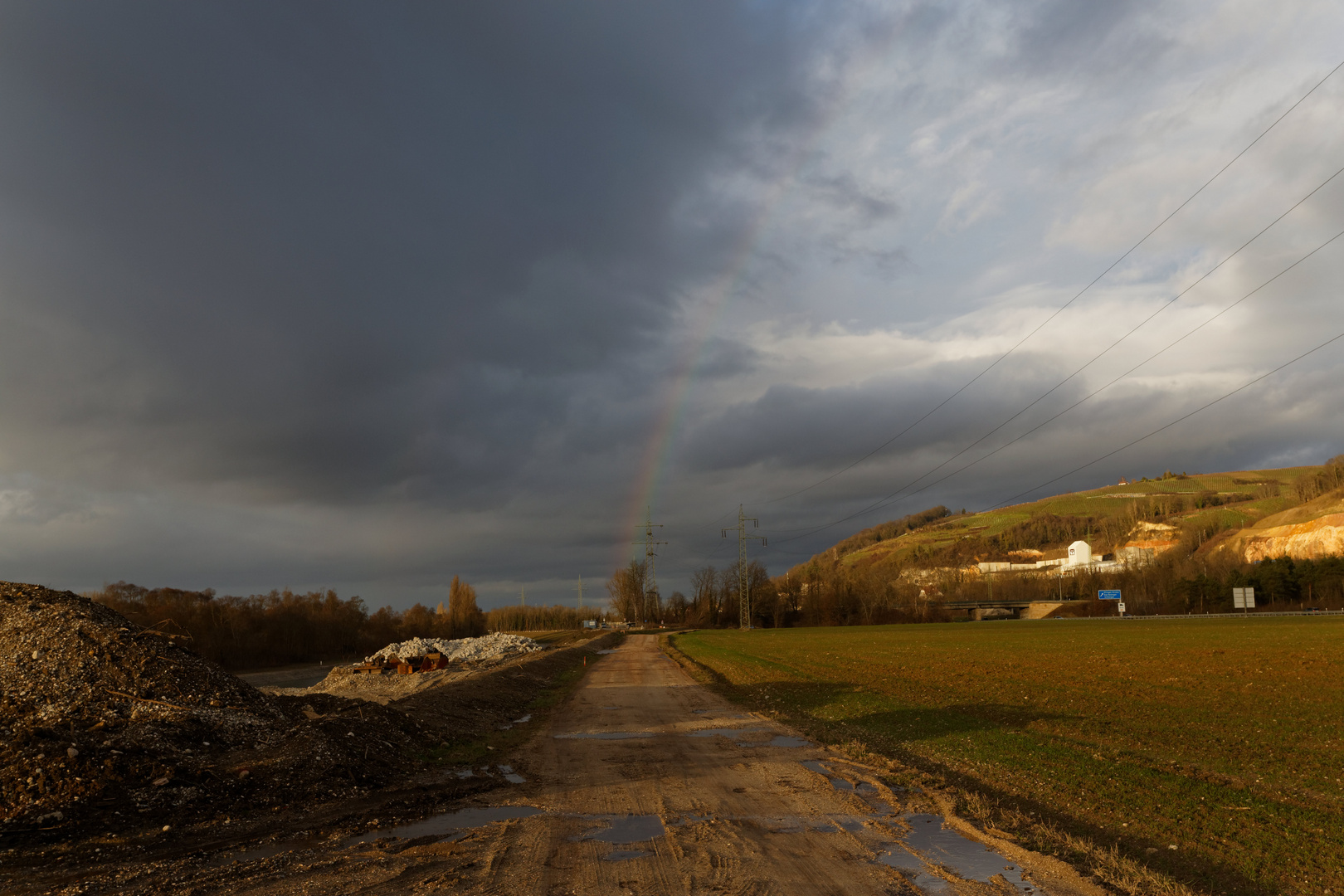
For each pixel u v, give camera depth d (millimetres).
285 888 9047
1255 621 96688
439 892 8789
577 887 8867
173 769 13305
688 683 39500
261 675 73688
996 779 14281
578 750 19234
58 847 10555
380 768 15828
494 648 71375
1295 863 9219
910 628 117250
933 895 8383
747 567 156375
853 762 16734
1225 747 17141
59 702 15547
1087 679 33125
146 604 75562
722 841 10680
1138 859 9508
